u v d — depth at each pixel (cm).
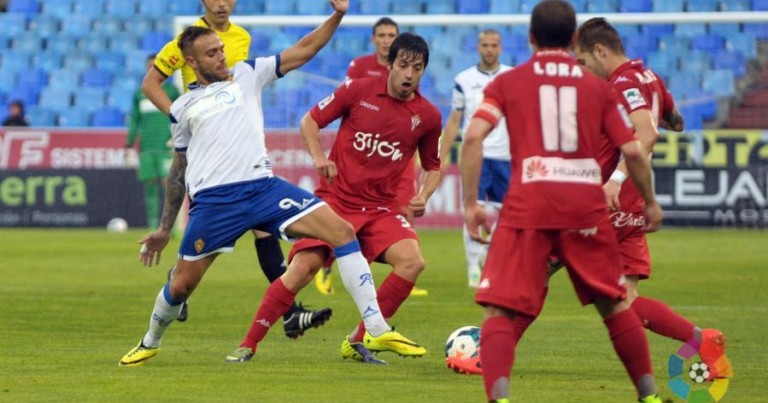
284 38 8631
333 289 4431
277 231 2541
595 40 2491
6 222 7594
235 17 6756
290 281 2653
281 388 2270
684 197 7100
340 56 8300
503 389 1867
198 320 3475
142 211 7494
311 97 7781
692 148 7094
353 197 2728
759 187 7038
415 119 2706
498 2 8569
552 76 1925
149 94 2933
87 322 3406
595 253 1922
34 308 3734
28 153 7575
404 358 2725
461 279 4756
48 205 7556
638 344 1952
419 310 3725
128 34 9025
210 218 2480
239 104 2509
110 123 8638
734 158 7056
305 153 7300
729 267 5141
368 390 2250
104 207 7506
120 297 4062
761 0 8188
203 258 2503
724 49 7906
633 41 8125
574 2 8494
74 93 8756
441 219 7312
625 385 2334
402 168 2747
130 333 3180
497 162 4512
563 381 2389
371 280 2564
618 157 2503
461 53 8212
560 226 1888
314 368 2552
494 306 1902
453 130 4584
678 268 5116
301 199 2533
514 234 1902
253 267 5291
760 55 7806
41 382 2336
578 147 1909
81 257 5619
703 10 8275
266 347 2919
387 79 2716
